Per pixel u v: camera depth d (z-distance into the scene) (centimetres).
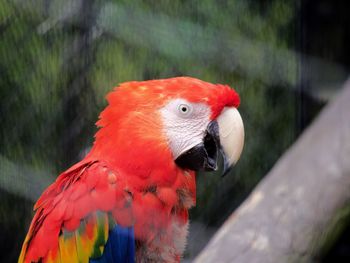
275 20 457
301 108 457
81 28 401
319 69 454
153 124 301
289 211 349
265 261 327
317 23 454
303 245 339
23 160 396
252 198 359
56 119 400
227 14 447
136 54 412
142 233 303
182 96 303
